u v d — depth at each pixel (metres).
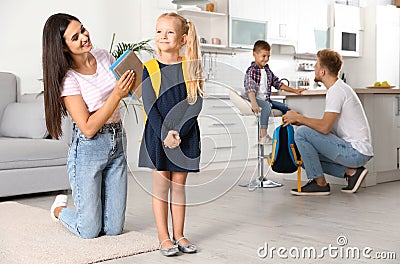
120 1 5.71
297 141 4.06
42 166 4.15
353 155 4.04
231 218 3.24
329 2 7.77
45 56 2.55
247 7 6.63
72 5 5.43
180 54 2.43
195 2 5.17
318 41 7.50
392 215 3.31
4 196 3.99
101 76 2.68
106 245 2.60
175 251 2.44
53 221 3.18
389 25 8.12
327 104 4.09
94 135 2.65
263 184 4.57
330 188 4.37
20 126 4.38
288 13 7.09
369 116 4.59
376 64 7.95
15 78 4.94
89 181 2.68
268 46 4.53
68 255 2.43
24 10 5.17
